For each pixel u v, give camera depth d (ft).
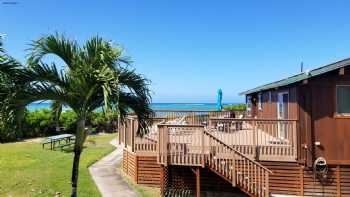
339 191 42.16
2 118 23.09
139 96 26.43
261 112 72.90
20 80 23.63
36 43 24.26
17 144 83.82
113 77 23.59
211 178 45.50
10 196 39.06
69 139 86.84
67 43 24.82
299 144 42.75
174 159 41.86
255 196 39.88
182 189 46.11
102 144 86.02
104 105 23.84
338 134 42.19
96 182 46.62
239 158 40.75
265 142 44.34
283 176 43.34
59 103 27.37
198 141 41.60
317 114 42.47
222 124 49.19
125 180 48.47
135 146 47.83
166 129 41.88
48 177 47.70
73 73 24.53
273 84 49.67
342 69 40.52
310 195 42.70
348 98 42.24
